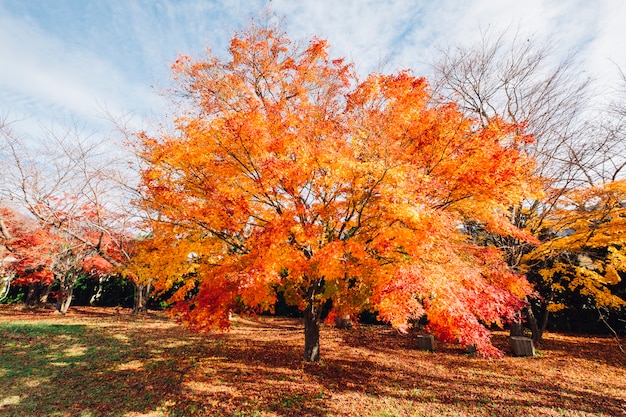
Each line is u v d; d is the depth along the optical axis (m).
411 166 5.88
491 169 5.97
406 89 7.42
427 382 8.38
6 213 15.71
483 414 6.53
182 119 6.80
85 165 12.32
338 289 8.12
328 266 6.05
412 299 5.09
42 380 8.01
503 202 6.61
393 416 6.44
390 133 6.77
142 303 19.09
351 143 6.60
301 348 11.49
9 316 17.67
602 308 13.32
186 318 6.83
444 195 6.30
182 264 8.99
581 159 11.29
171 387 7.77
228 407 6.81
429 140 6.87
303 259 6.35
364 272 6.52
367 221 6.90
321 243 7.04
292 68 9.31
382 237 5.78
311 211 6.66
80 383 7.91
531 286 7.26
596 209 10.56
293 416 6.45
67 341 11.45
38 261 16.45
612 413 6.54
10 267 17.77
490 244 12.29
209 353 10.68
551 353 11.07
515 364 9.95
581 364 9.87
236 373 8.80
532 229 11.90
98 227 12.73
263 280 5.73
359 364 9.87
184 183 7.41
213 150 6.60
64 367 8.93
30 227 15.85
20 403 6.82
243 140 6.27
